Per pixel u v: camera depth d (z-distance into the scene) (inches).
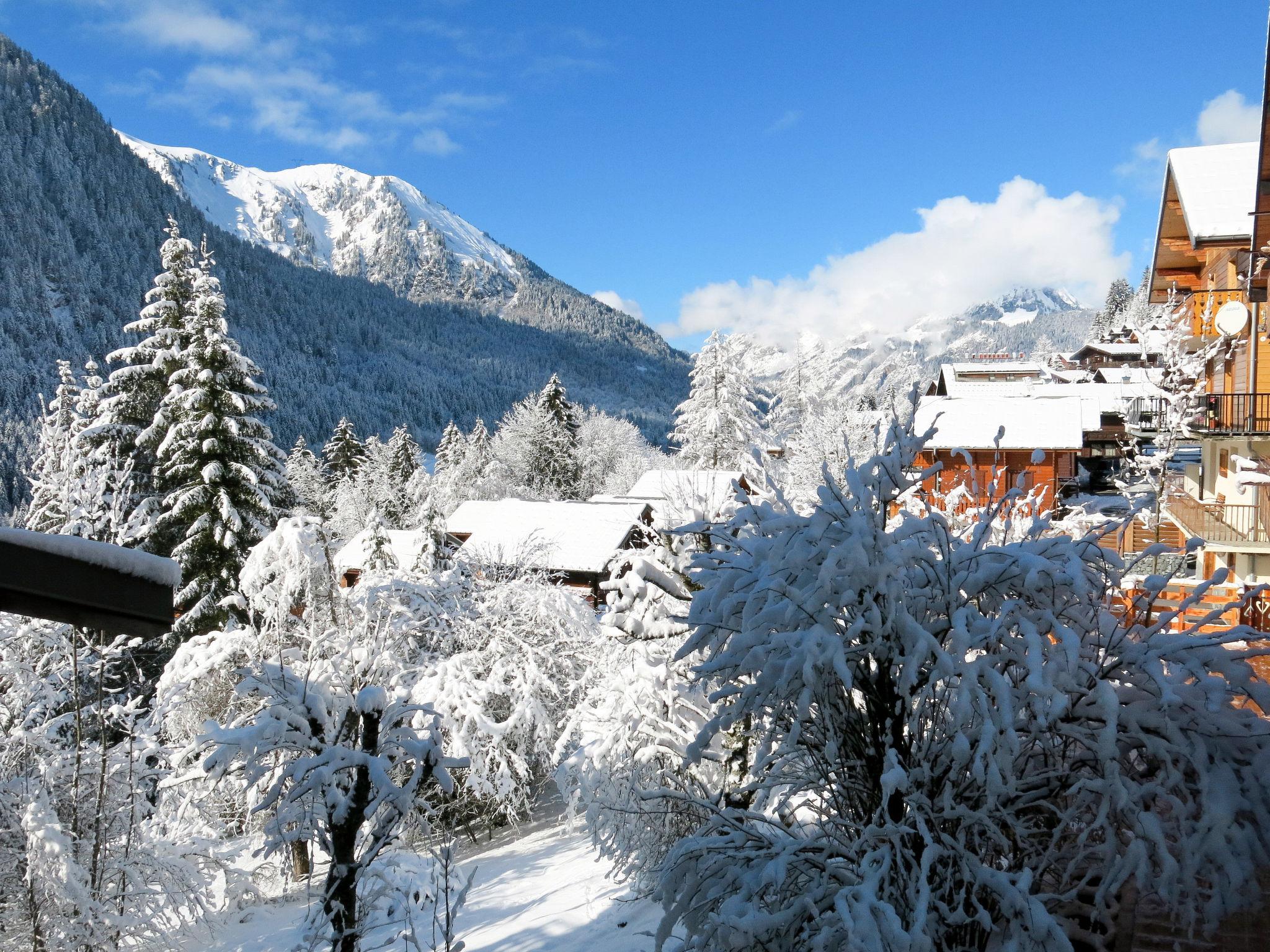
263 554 627.8
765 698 244.4
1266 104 559.5
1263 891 237.0
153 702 600.1
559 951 415.2
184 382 963.3
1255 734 219.3
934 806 225.8
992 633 219.5
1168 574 237.8
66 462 510.0
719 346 2091.5
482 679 748.6
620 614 483.8
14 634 455.2
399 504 2204.7
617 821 473.4
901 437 241.9
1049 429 1304.1
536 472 2513.5
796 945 225.1
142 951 510.6
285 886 640.4
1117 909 233.9
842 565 227.6
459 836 733.3
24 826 430.3
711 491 487.8
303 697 378.9
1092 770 233.3
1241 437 758.5
